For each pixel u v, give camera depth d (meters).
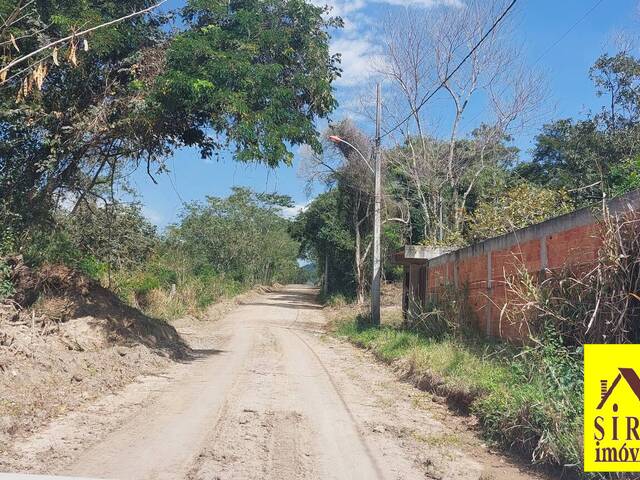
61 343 10.37
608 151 22.94
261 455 6.29
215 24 13.05
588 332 7.62
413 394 10.28
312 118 13.98
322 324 27.77
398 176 33.94
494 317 12.22
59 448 6.17
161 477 5.43
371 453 6.58
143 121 11.99
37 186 12.35
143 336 13.41
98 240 18.33
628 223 7.30
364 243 36.22
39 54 10.45
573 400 6.58
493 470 6.17
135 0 12.24
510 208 16.64
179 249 35.94
